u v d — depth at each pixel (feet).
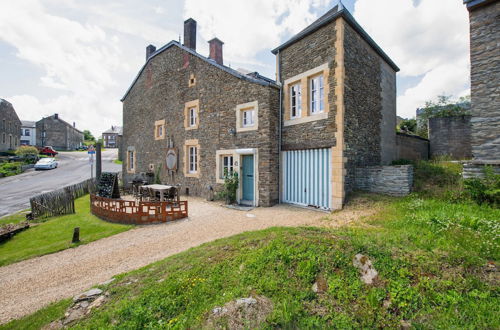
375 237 11.34
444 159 33.63
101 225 24.47
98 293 10.78
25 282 13.53
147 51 51.83
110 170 81.92
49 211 29.89
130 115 55.16
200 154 35.88
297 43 26.61
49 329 8.85
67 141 155.02
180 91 39.96
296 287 8.91
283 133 27.81
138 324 7.98
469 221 12.44
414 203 17.88
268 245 11.54
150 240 18.69
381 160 29.63
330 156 23.26
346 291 8.32
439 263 8.63
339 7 22.80
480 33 19.40
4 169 72.43
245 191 29.81
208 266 11.17
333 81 22.75
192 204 30.81
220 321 7.73
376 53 29.53
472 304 6.99
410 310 7.30
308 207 25.14
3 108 100.01
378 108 29.50
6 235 22.13
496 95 18.61
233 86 30.76
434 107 47.60
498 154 18.43
